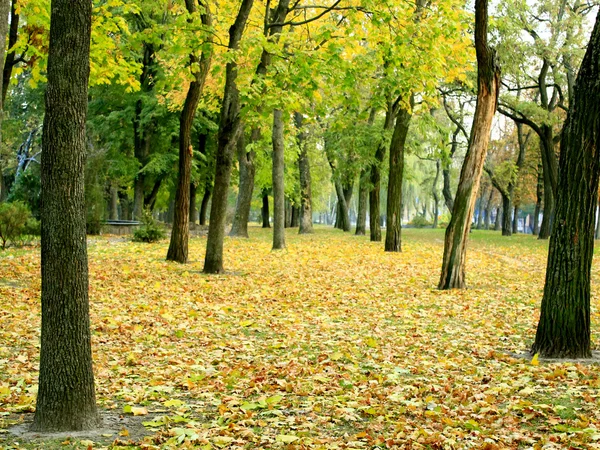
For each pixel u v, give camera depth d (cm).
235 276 1528
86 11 488
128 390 607
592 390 616
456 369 722
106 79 1470
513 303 1204
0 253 1769
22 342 792
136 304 1091
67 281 489
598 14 745
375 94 1527
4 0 806
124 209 4559
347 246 2628
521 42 2744
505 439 478
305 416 542
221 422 517
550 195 3869
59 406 489
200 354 783
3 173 4084
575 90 762
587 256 778
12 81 1450
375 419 538
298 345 845
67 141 483
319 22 1809
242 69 1319
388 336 913
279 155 2336
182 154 1717
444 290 1375
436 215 7438
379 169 2962
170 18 2111
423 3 1708
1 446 446
